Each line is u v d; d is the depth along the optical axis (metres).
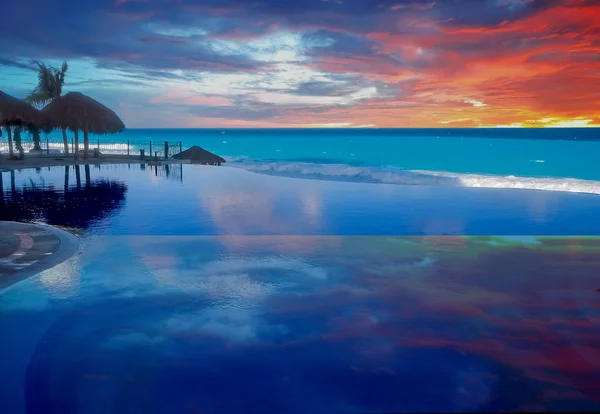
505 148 44.53
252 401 2.86
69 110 20.75
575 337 3.80
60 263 5.71
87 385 3.03
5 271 5.31
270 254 6.42
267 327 3.96
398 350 3.55
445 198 12.38
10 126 19.34
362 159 37.09
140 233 7.71
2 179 14.88
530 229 8.38
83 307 4.36
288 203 11.23
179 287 4.97
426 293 4.84
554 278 5.38
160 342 3.65
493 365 3.33
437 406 2.81
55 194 11.88
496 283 5.20
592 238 7.57
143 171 18.47
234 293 4.81
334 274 5.50
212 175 17.62
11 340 3.67
